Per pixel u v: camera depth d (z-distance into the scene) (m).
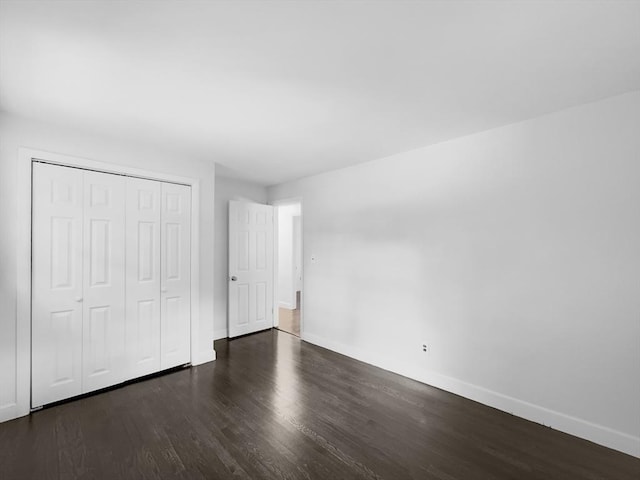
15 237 2.33
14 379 2.31
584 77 1.81
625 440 1.98
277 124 2.49
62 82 1.85
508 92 1.99
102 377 2.74
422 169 3.04
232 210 4.36
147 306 3.03
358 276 3.62
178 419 2.32
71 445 2.00
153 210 3.08
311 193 4.23
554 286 2.27
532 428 2.25
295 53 1.59
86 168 2.68
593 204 2.12
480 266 2.64
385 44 1.51
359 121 2.44
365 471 1.80
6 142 2.29
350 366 3.39
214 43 1.50
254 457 1.90
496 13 1.30
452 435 2.15
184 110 2.24
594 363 2.11
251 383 2.94
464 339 2.73
